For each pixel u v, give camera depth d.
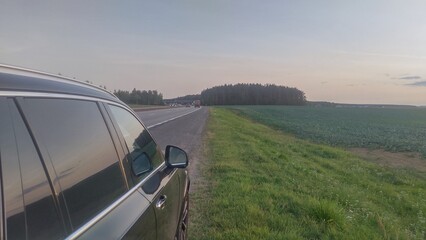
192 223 5.42
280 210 6.26
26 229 1.36
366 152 25.03
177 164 3.65
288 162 12.66
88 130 2.11
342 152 21.00
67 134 1.84
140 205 2.38
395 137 36.88
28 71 1.75
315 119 67.38
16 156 1.41
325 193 8.05
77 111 2.04
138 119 3.48
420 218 7.35
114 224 1.91
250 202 6.48
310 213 6.12
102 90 2.72
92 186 1.92
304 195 7.59
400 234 5.94
